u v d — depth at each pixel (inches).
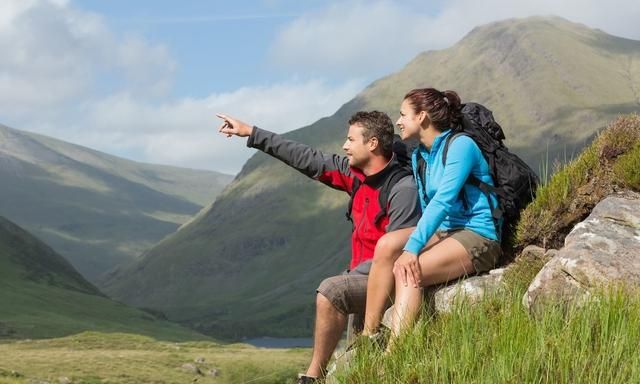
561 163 202.2
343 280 165.8
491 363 137.6
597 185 185.0
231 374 2861.7
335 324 165.5
